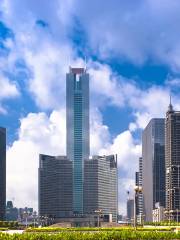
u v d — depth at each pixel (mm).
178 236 93688
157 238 92875
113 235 90812
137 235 92375
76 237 88562
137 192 102625
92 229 136750
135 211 103188
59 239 88188
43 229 139875
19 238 87812
